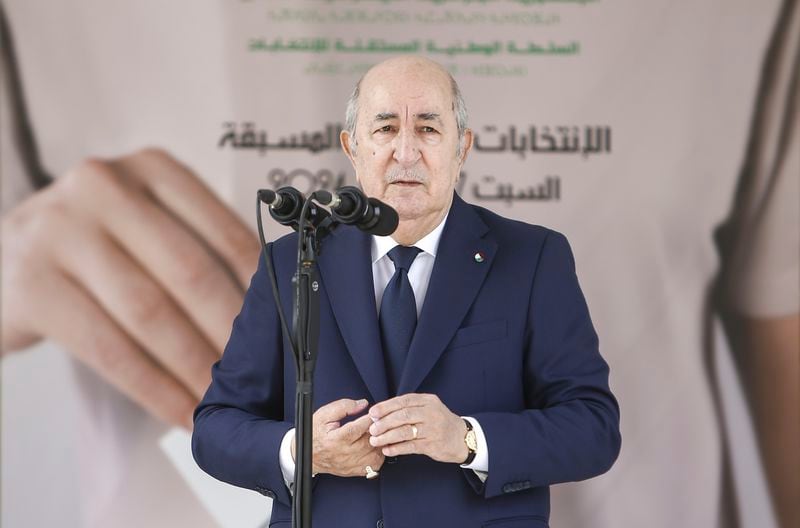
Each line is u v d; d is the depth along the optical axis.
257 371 4.03
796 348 7.24
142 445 7.29
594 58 7.43
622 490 7.21
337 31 7.48
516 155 7.41
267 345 4.03
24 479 7.27
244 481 3.82
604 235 7.36
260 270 4.14
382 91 3.85
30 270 7.38
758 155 7.33
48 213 7.41
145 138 7.45
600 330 7.31
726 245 7.31
